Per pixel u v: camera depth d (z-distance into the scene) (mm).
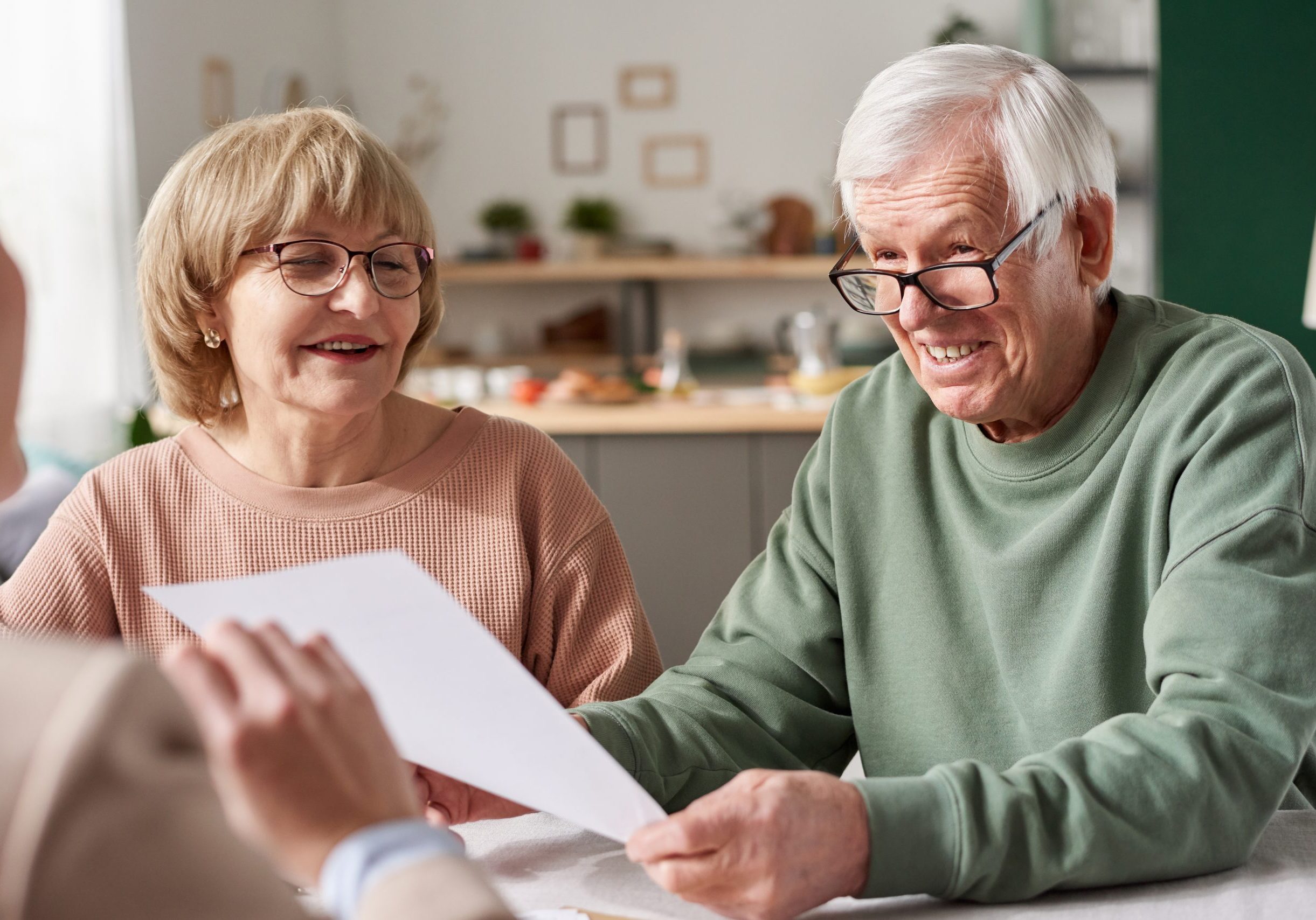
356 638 732
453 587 1299
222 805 368
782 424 3428
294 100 6203
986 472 1127
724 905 763
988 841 785
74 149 4500
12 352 493
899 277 1063
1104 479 1061
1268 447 961
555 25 6984
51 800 327
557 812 846
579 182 7039
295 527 1277
